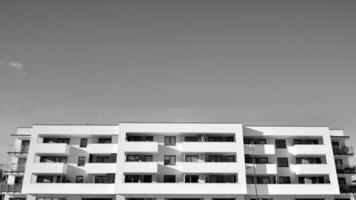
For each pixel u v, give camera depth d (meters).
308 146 48.97
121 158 46.62
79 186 45.97
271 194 45.84
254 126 50.66
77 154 49.25
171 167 47.22
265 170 47.19
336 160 52.41
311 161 49.88
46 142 50.31
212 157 48.69
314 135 50.19
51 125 50.09
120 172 45.78
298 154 48.72
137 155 48.47
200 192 44.66
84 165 48.69
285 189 46.09
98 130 50.16
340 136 52.25
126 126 48.97
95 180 47.72
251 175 47.91
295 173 48.47
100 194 45.81
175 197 45.25
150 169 45.97
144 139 49.84
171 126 49.22
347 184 49.97
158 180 46.69
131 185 45.03
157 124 49.31
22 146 51.62
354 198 47.31
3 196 48.75
